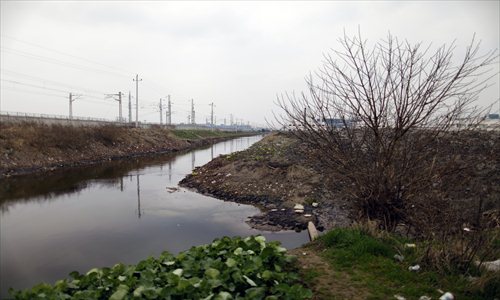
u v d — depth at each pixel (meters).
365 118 5.30
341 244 5.14
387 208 5.40
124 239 8.65
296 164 14.13
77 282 3.93
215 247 4.86
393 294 3.76
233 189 14.23
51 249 7.89
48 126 27.64
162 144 42.91
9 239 8.60
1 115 25.62
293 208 10.85
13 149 21.64
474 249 4.14
